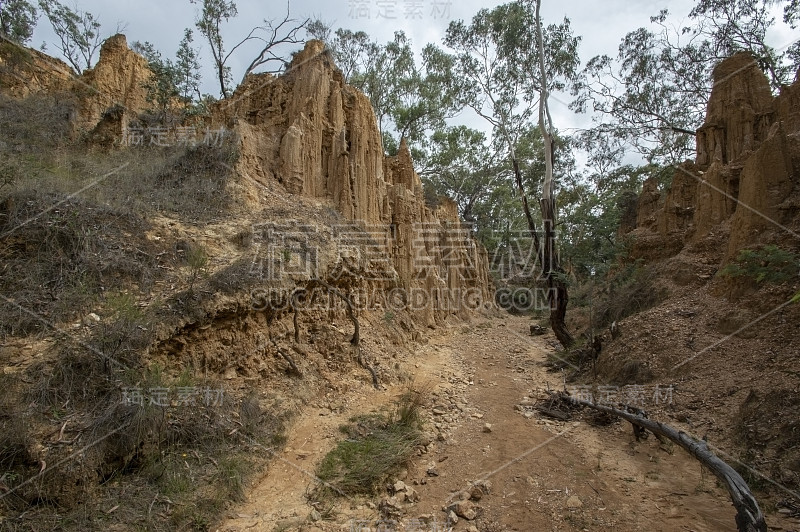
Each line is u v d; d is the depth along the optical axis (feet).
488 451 23.84
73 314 21.24
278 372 27.58
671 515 17.19
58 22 78.38
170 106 59.06
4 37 59.57
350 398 29.12
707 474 20.01
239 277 26.86
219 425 20.79
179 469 17.90
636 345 34.22
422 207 68.03
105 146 48.06
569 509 18.07
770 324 27.40
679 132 78.79
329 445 22.67
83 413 17.39
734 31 69.62
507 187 114.32
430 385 35.06
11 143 38.70
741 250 31.30
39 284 22.07
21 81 58.70
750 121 48.93
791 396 20.98
